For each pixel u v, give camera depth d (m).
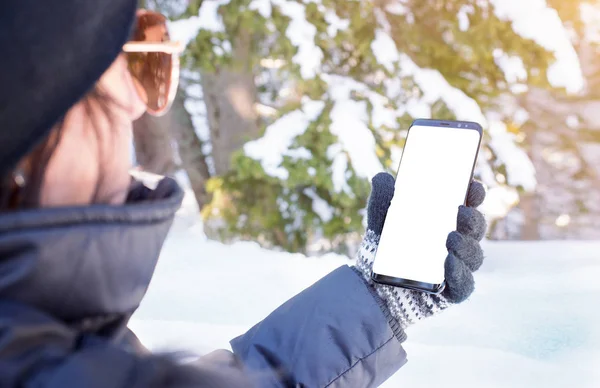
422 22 5.17
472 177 1.08
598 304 2.34
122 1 0.58
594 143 8.67
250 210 4.74
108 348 0.50
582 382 1.72
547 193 9.66
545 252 3.30
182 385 0.49
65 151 0.60
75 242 0.54
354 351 0.99
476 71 5.30
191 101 7.38
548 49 4.89
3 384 0.47
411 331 2.12
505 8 4.90
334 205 4.68
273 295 2.49
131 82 0.66
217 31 4.62
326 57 5.03
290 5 4.63
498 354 1.88
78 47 0.54
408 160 1.10
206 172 6.68
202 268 2.82
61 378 0.46
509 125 5.89
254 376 0.58
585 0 7.70
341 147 4.46
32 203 0.59
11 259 0.52
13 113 0.52
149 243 0.61
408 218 1.05
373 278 1.03
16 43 0.52
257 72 6.11
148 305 2.36
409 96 5.01
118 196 0.64
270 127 4.64
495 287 2.61
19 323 0.49
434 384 1.71
